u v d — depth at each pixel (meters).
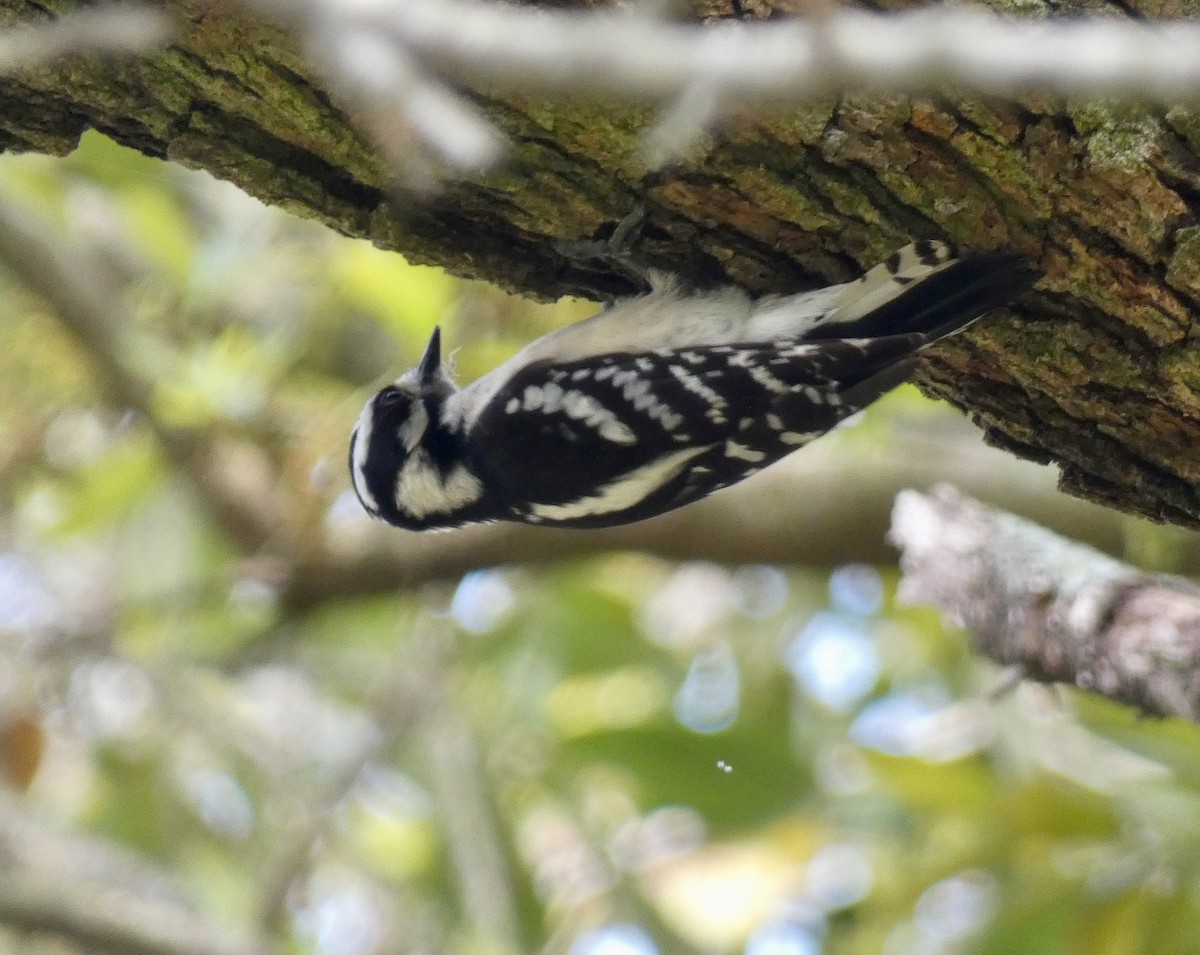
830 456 12.88
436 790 13.09
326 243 12.45
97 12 6.21
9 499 13.66
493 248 7.53
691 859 12.14
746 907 11.61
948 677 13.10
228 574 12.98
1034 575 8.34
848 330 7.63
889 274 7.02
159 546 13.16
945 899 11.53
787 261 7.50
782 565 12.80
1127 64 3.36
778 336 7.70
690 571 14.31
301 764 13.77
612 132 6.54
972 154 6.48
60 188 12.70
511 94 6.38
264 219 12.16
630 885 12.52
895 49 3.43
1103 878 10.43
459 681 13.50
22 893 11.16
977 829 11.01
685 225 7.22
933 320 6.92
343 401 12.78
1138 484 7.53
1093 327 6.94
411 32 3.54
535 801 13.52
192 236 13.18
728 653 14.13
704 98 3.48
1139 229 6.46
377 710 13.10
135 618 13.33
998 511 9.81
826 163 6.69
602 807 13.51
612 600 13.49
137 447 13.45
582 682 13.50
